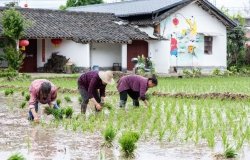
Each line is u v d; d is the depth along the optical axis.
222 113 15.43
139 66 34.38
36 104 12.98
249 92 21.50
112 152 9.37
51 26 34.31
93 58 36.22
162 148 9.83
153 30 37.34
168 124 12.45
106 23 37.47
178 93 20.41
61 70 34.53
